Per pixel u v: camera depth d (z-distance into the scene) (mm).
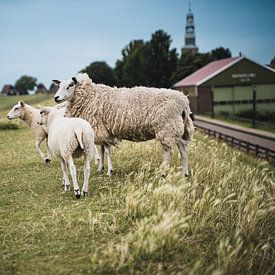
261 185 8234
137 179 8602
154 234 5484
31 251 5684
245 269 5438
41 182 9500
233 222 6863
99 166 10516
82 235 6223
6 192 8695
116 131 9742
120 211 7051
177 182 7906
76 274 5062
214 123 39688
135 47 95938
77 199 7980
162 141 9344
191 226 6348
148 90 9539
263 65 51031
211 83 50500
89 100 9969
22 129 22391
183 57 79562
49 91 130750
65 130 7758
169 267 5270
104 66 92750
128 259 5203
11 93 144875
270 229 6906
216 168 9641
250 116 49750
